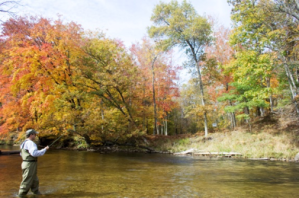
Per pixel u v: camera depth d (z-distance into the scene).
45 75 17.78
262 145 13.88
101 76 18.38
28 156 4.49
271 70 12.77
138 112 21.55
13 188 5.05
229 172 7.70
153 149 17.81
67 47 18.78
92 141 18.41
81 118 16.80
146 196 4.41
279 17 11.81
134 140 19.50
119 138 19.00
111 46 19.09
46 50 17.16
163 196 4.41
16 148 19.00
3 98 18.22
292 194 4.62
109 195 4.48
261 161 11.10
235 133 17.89
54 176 6.72
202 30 19.86
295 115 16.58
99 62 19.48
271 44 12.41
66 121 16.61
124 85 19.03
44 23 19.17
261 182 5.93
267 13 12.12
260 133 16.55
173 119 40.31
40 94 16.91
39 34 18.72
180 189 5.04
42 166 9.03
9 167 8.57
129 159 12.21
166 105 28.75
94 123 16.62
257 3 12.40
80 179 6.25
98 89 19.33
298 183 5.80
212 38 20.45
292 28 11.93
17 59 16.88
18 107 17.66
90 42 19.23
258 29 12.58
